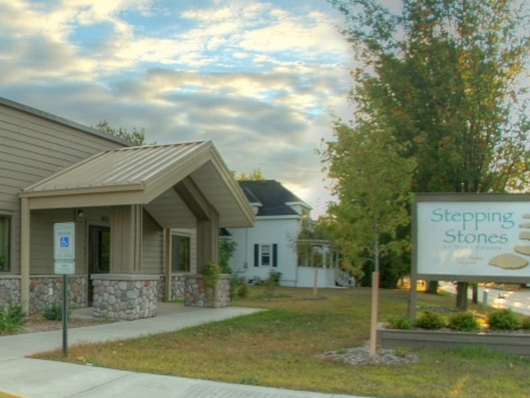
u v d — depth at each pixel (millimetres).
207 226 18406
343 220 10281
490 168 17656
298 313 17094
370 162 10117
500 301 29953
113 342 10945
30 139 15844
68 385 7758
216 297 18234
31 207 15289
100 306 14828
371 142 10219
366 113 13961
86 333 12117
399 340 11023
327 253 33469
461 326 11234
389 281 35500
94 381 7969
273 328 13555
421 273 11828
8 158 15180
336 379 8227
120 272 14766
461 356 10148
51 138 16531
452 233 11852
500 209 11797
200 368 8828
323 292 29828
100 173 15203
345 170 10211
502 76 17000
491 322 11477
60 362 9008
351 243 10367
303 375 8469
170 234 21594
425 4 16906
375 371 8805
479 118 16906
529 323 11391
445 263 11812
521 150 17250
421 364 9383
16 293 15148
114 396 7324
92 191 14141
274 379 8164
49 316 14273
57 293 16609
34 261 15984
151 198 13859
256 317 15766
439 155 16953
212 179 17156
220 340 11672
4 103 14992
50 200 14984
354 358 9680
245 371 8688
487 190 17766
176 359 9492
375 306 10016
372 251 10609
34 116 15984
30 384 7777
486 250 11750
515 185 17875
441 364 9398
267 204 38250
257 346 11016
